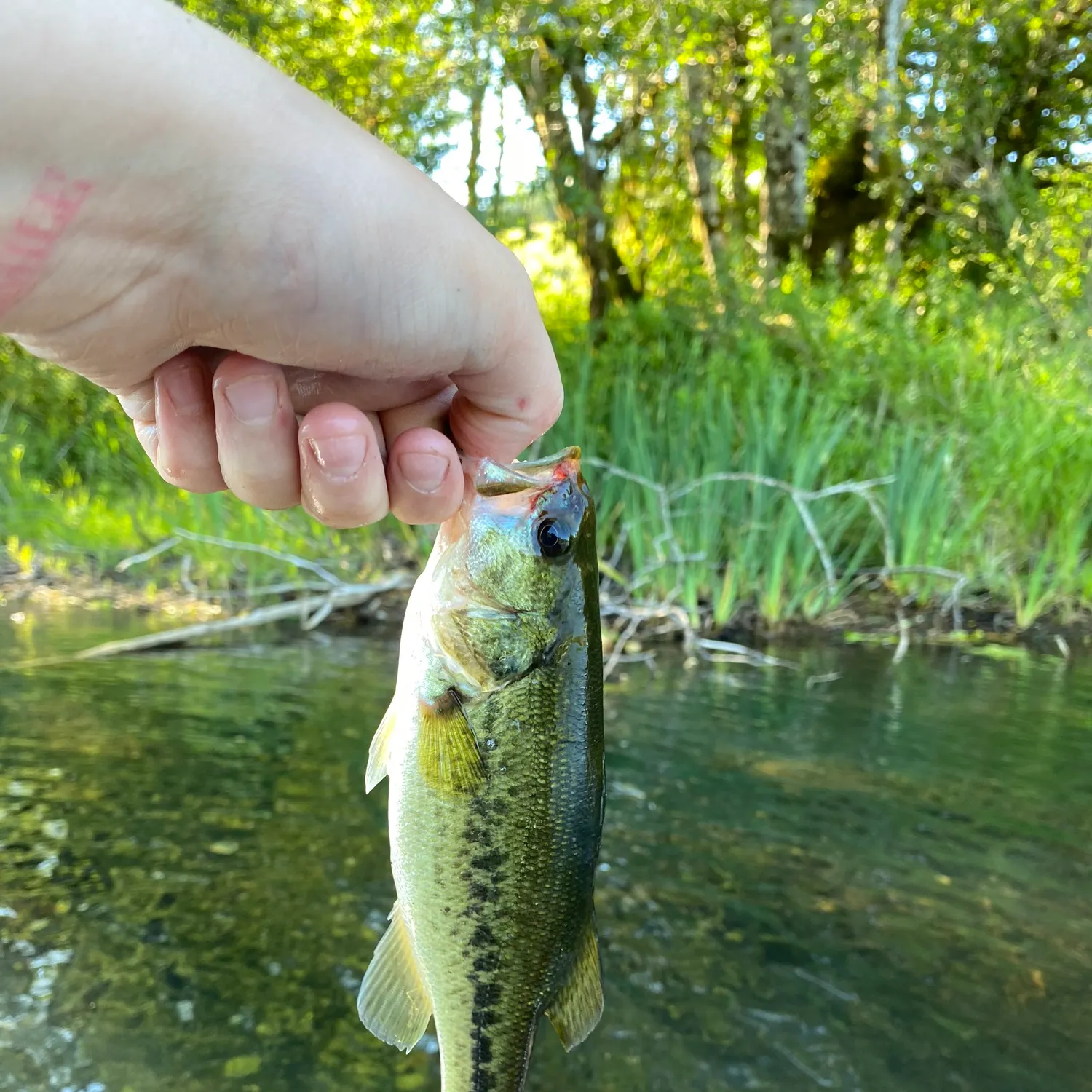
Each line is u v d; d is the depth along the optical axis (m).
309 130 0.20
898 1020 0.40
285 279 0.20
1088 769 0.66
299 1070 0.38
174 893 0.48
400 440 0.25
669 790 0.62
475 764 0.28
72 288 0.19
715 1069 0.38
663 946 0.45
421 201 0.21
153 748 0.67
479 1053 0.27
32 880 0.48
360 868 0.51
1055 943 0.45
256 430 0.23
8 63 0.16
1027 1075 0.38
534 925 0.28
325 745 0.68
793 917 0.47
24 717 0.71
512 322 0.23
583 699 0.28
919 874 0.52
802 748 0.70
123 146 0.18
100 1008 0.40
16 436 1.56
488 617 0.28
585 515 0.29
